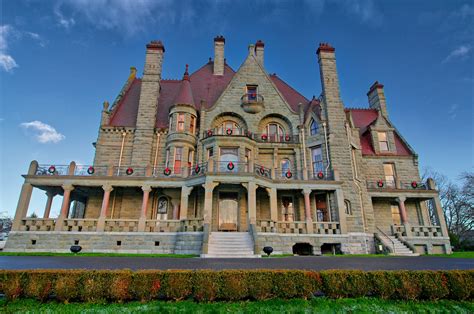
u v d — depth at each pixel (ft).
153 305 21.07
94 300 21.86
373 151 98.53
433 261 45.52
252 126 90.94
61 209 69.67
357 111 115.24
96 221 70.08
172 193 81.51
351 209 77.87
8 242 65.77
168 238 66.74
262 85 96.94
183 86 94.58
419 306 21.34
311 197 82.17
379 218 90.17
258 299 22.44
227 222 77.51
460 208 134.31
